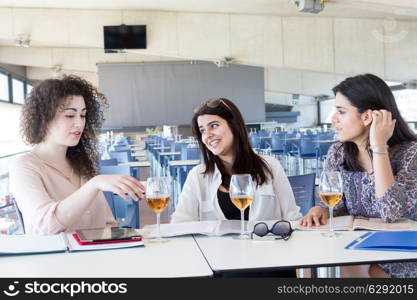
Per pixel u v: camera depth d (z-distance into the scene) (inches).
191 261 45.6
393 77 484.1
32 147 71.3
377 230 57.7
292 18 488.4
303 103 748.6
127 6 456.1
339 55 487.2
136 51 480.7
